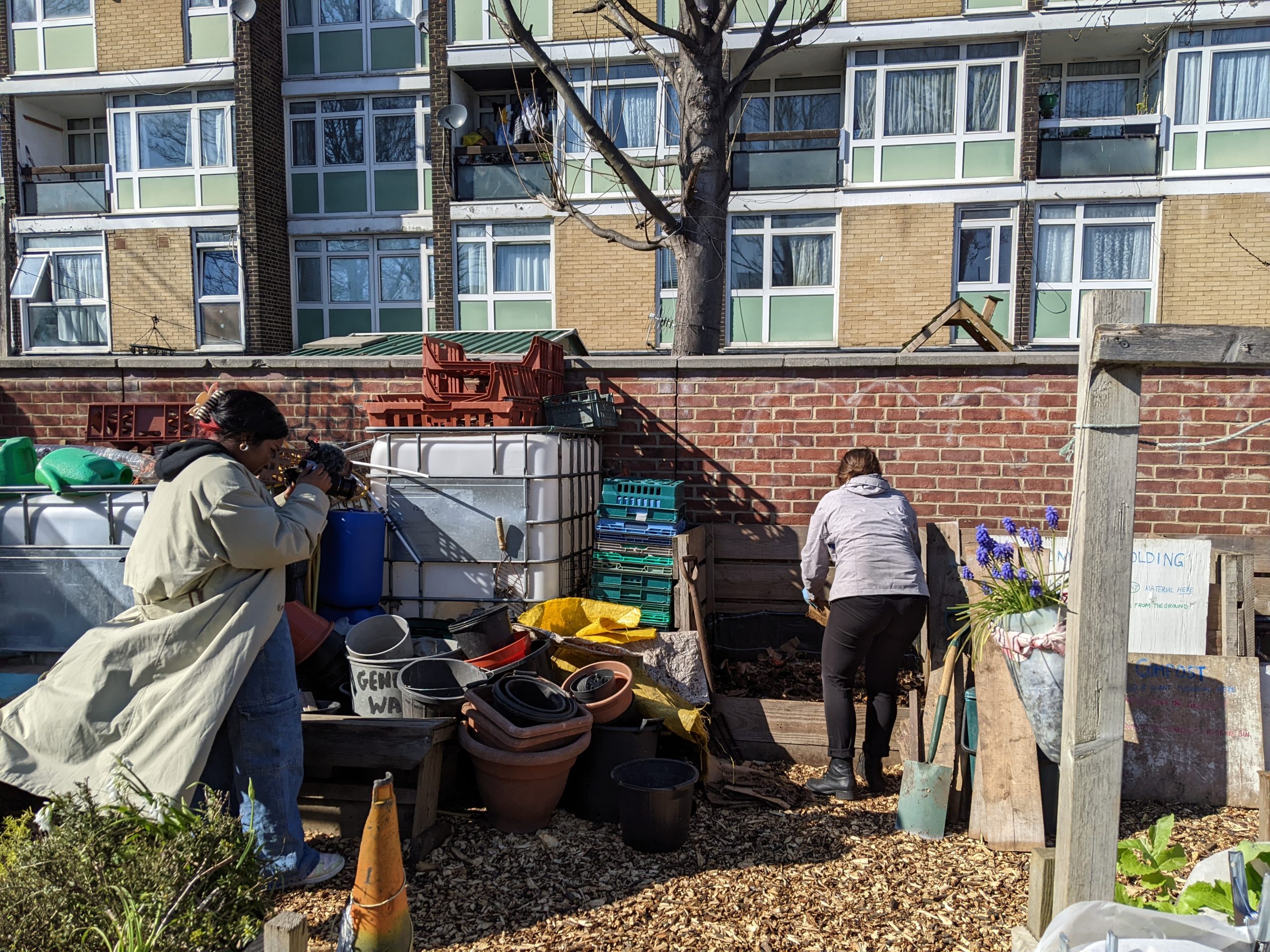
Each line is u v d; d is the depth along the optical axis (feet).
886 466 18.19
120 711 9.81
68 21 59.41
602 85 54.80
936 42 52.65
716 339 25.77
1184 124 51.11
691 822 12.60
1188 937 6.71
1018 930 8.52
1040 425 17.61
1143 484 17.43
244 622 9.82
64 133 65.05
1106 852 7.87
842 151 54.13
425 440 15.84
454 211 57.41
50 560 13.65
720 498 18.74
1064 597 12.14
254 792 10.05
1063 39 51.88
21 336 61.46
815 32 52.75
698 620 15.69
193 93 59.21
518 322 57.93
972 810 12.35
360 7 60.08
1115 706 7.82
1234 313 50.47
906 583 13.19
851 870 11.23
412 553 15.75
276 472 13.19
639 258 55.21
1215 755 13.74
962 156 53.06
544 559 15.58
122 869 6.84
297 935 6.35
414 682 12.07
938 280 53.06
